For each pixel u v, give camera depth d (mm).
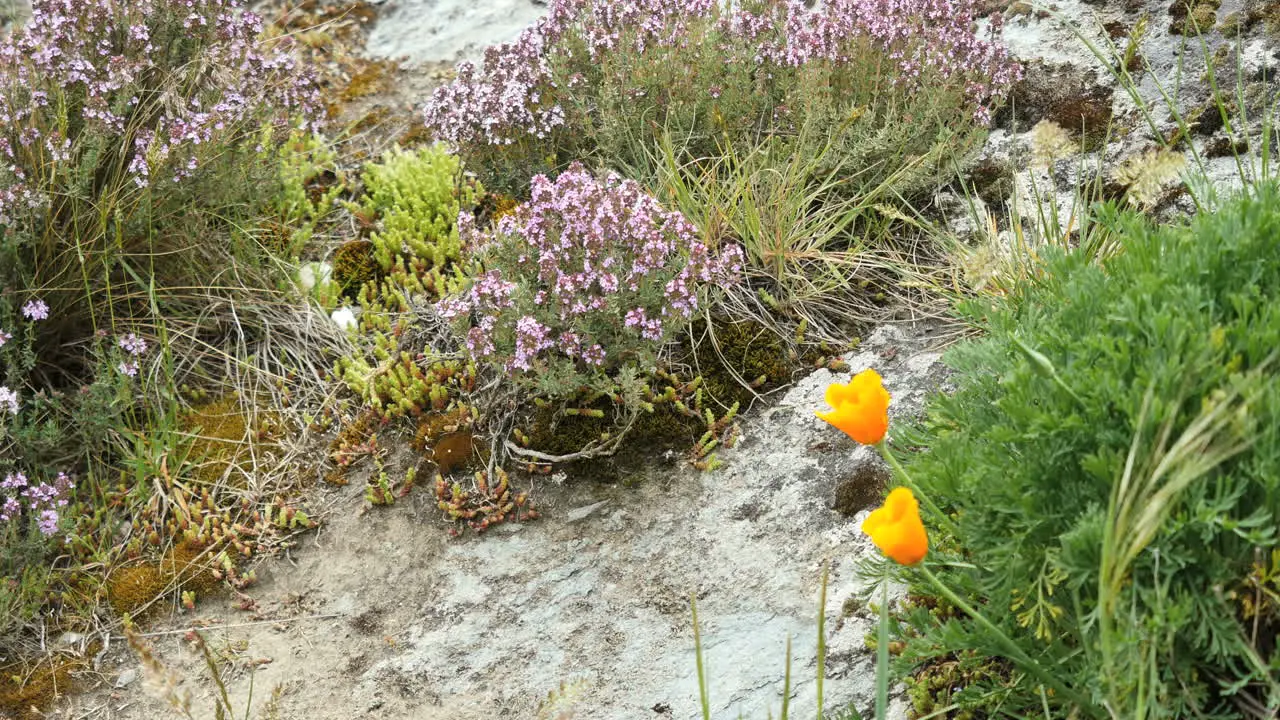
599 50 1964
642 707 1621
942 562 1521
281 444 1840
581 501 1765
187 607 1743
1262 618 1435
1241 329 1445
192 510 1793
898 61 1939
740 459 1768
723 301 1865
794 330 1846
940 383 1770
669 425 1790
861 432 1465
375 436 1819
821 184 1946
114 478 1827
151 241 1871
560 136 1991
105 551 1773
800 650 1630
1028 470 1467
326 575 1752
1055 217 1780
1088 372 1462
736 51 1975
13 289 1829
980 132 1894
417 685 1665
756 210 1884
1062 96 1939
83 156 1857
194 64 1931
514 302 1777
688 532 1727
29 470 1805
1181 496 1421
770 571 1687
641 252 1771
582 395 1805
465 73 2008
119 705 1681
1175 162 1604
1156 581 1416
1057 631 1489
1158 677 1445
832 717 1580
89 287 1882
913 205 1939
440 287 1924
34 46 1857
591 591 1703
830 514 1713
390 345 1885
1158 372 1434
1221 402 1400
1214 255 1480
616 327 1780
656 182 1943
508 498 1775
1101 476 1439
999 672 1542
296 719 1654
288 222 2020
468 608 1709
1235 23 1908
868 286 1882
